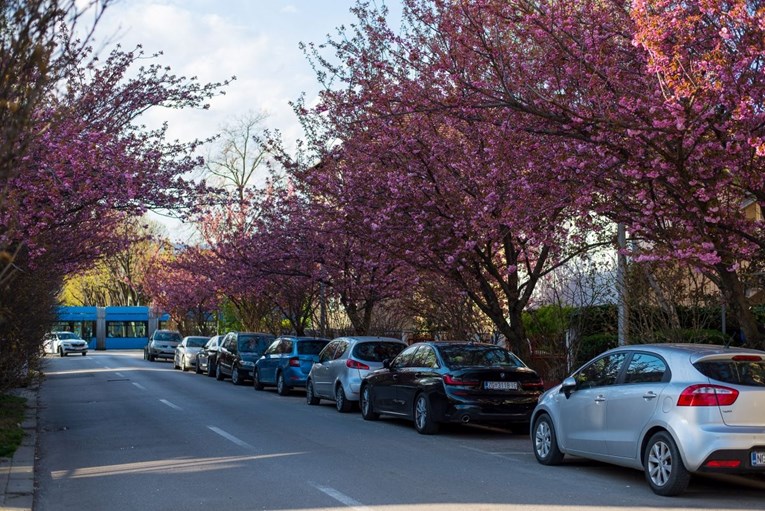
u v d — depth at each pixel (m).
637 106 10.45
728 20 9.77
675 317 15.28
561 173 11.74
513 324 17.33
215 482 9.64
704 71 10.02
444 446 12.85
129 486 9.54
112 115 15.07
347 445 12.79
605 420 9.88
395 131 15.79
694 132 10.09
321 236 23.52
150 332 65.38
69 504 8.66
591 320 20.06
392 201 16.39
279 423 15.90
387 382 15.90
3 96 6.16
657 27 9.64
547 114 11.33
